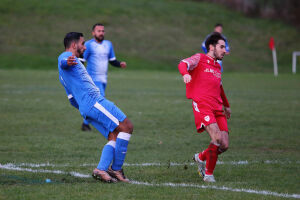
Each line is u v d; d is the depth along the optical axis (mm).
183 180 19703
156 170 21609
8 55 113625
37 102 49500
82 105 18875
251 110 45562
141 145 28625
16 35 128000
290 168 22312
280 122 38094
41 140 29688
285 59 138250
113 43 131875
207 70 19828
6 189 17250
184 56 129875
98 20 147000
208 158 19328
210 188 18047
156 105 48906
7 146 27500
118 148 18938
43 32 132625
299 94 62562
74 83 18859
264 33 160125
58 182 18734
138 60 121375
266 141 30109
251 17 176875
